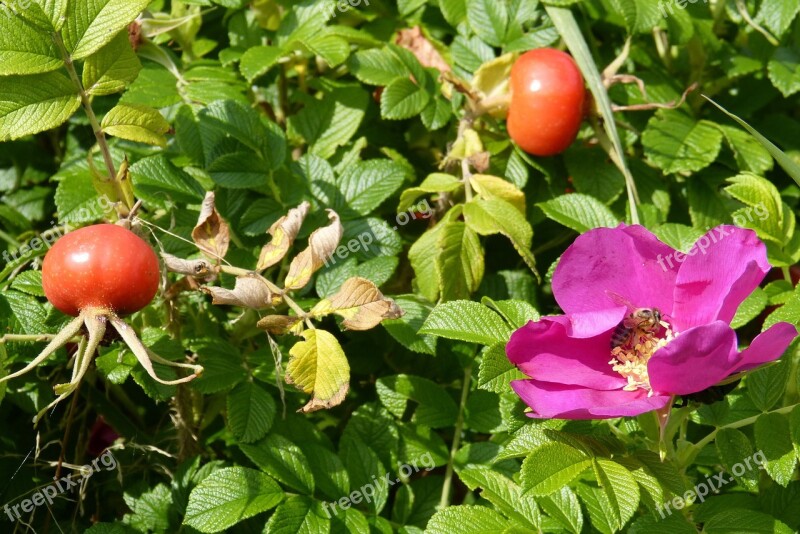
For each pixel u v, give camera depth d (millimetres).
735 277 463
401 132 615
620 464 465
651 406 449
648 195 581
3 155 614
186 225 542
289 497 500
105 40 487
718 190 596
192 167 554
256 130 549
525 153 573
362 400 576
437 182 555
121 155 561
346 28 583
